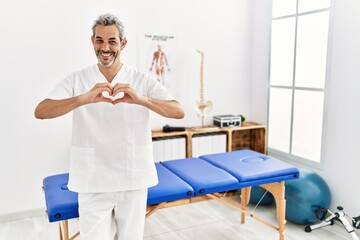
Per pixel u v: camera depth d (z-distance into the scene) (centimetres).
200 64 381
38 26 308
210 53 385
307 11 331
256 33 399
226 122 376
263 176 247
